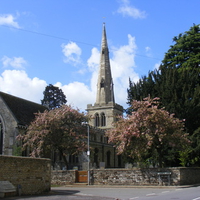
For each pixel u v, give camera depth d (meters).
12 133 47.44
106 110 89.25
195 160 36.69
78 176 33.72
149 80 42.84
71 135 40.06
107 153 74.62
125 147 30.14
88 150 39.22
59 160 55.09
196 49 48.81
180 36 52.06
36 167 22.78
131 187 28.55
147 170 29.48
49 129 39.47
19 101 54.12
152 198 17.72
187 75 40.59
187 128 37.00
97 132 70.38
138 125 29.62
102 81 93.38
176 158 38.06
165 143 30.56
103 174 31.75
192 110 36.66
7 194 19.45
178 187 26.33
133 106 31.39
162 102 38.34
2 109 48.97
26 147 48.00
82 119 42.34
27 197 19.42
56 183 33.97
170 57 50.97
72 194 22.36
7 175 20.20
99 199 18.20
